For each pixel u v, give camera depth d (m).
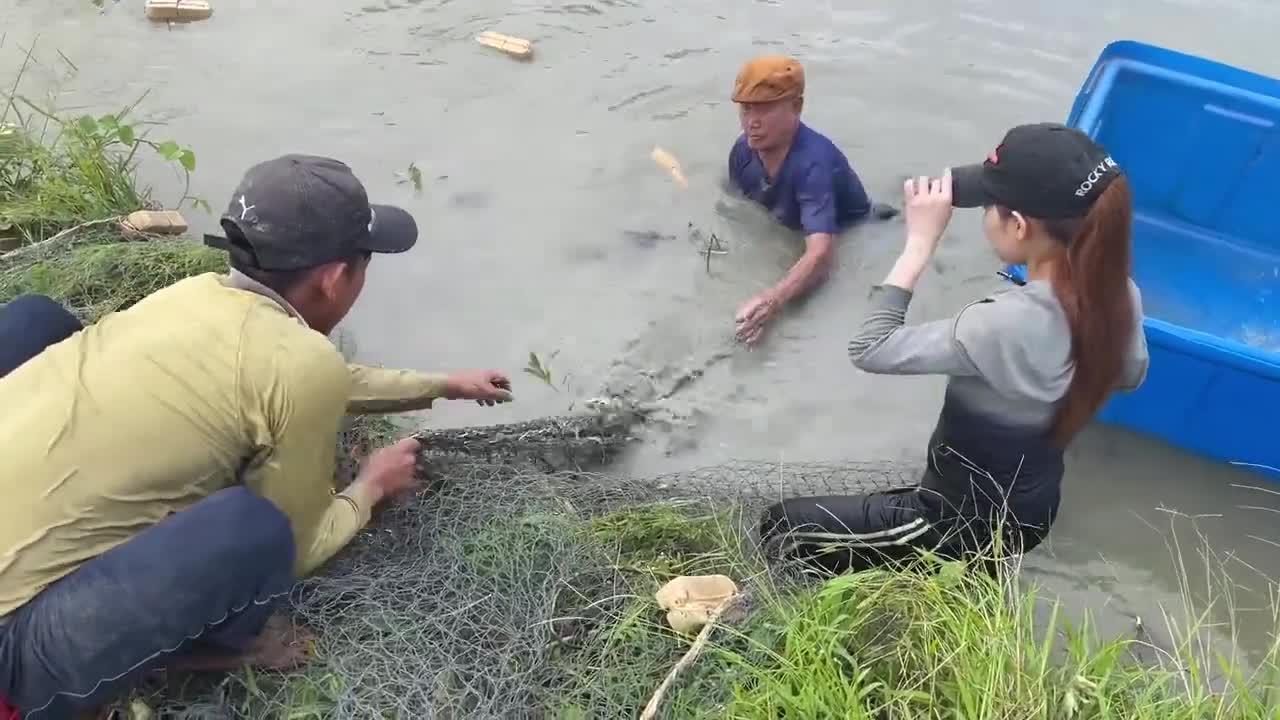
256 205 2.06
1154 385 3.05
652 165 4.30
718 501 2.86
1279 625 2.67
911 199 2.54
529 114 4.59
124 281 3.39
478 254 3.88
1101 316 2.15
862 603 2.38
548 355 3.49
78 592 1.90
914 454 3.18
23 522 1.92
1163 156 3.88
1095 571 2.86
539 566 2.51
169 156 3.79
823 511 2.73
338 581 2.45
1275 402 2.88
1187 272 3.89
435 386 2.82
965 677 2.19
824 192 3.72
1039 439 2.40
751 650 2.31
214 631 2.11
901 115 4.58
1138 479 3.11
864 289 3.73
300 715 2.13
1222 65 3.58
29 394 2.01
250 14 5.23
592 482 2.94
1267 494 3.07
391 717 2.17
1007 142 2.18
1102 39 5.00
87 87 4.63
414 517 2.68
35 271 3.31
